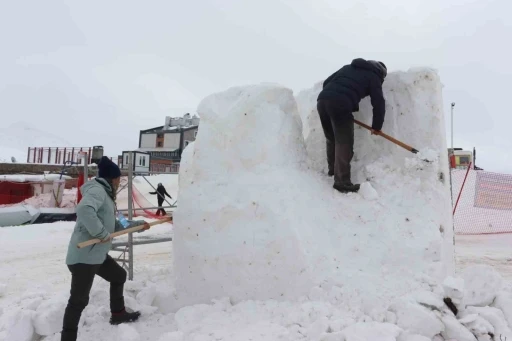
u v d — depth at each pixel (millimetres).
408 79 4059
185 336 2973
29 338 3174
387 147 4133
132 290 4023
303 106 4777
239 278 3482
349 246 3484
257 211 3514
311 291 3176
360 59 4023
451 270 3908
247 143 3818
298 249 3285
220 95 4117
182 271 3760
